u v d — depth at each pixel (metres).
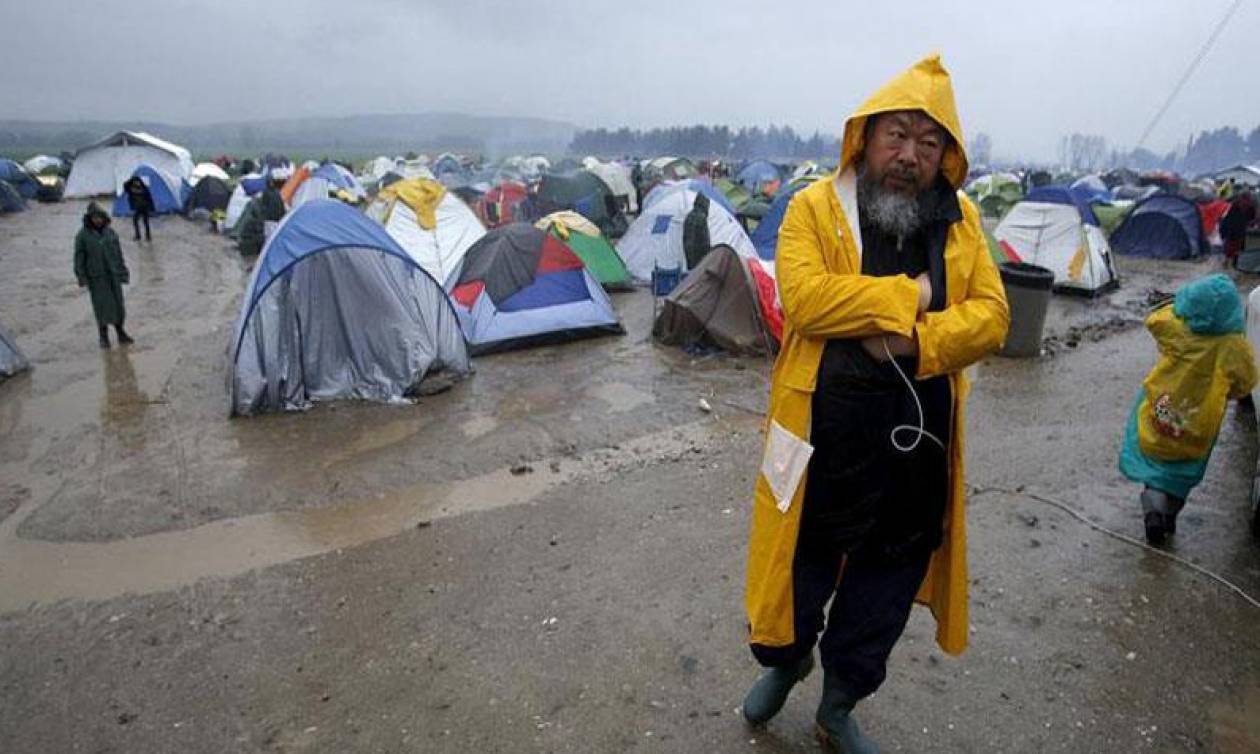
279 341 7.16
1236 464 5.90
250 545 4.71
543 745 2.93
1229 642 3.60
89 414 7.12
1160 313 4.40
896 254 2.16
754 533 2.36
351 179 25.64
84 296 12.63
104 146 28.97
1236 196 18.16
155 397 7.61
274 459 6.07
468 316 9.31
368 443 6.40
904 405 2.13
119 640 3.73
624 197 25.86
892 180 2.10
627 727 3.01
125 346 9.57
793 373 2.20
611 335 10.06
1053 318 11.74
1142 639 3.61
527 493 5.43
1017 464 5.88
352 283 7.38
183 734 3.06
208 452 6.22
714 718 3.03
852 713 3.05
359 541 4.74
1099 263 13.67
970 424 6.86
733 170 50.25
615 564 4.36
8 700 3.30
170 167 29.09
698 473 5.74
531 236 9.87
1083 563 4.33
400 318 7.62
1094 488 5.42
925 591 2.51
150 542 4.76
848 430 2.14
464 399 7.53
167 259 16.55
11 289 13.09
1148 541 4.58
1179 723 3.05
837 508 2.22
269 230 15.92
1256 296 5.59
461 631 3.73
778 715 3.01
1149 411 4.46
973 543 4.56
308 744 2.98
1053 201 13.83
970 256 2.12
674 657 3.46
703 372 8.51
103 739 3.05
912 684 3.24
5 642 3.73
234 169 36.66
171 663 3.54
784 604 2.29
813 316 2.04
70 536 4.84
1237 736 2.99
